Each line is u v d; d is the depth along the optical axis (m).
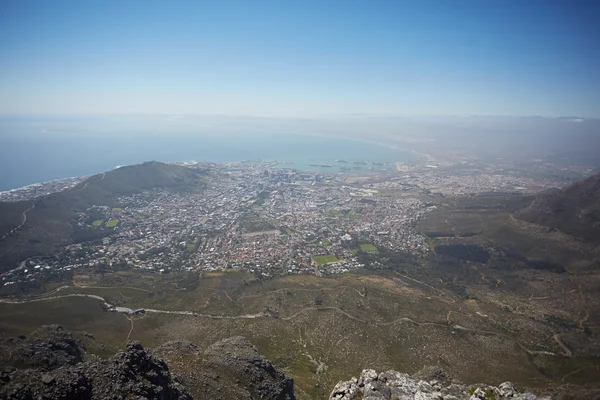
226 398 50.31
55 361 57.50
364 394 41.94
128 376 39.66
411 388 42.78
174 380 48.44
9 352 55.91
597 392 65.75
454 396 40.34
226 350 66.44
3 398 31.34
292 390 63.81
